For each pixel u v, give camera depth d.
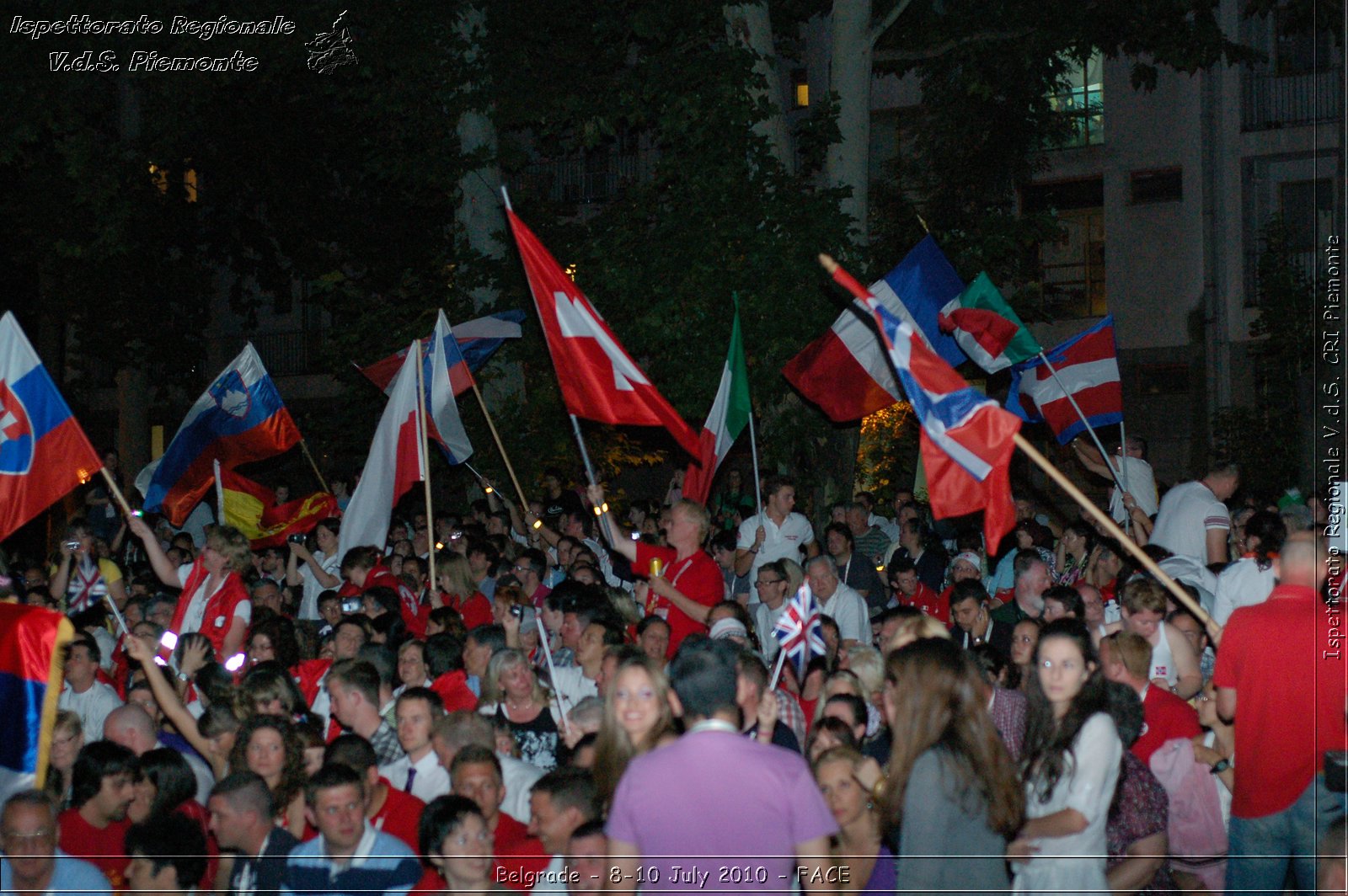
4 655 6.29
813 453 15.91
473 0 17.58
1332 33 23.42
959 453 6.71
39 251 21.06
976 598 9.01
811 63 25.91
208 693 7.28
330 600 10.49
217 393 12.32
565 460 18.09
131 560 17.30
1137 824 5.41
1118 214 25.50
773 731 6.02
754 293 15.20
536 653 8.81
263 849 5.58
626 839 4.42
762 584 9.35
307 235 24.16
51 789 6.48
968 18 18.16
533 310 17.94
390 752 6.72
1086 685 5.11
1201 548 9.81
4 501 7.73
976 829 4.49
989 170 21.16
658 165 16.12
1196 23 17.36
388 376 16.38
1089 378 12.44
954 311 11.73
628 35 17.09
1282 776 5.99
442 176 18.11
